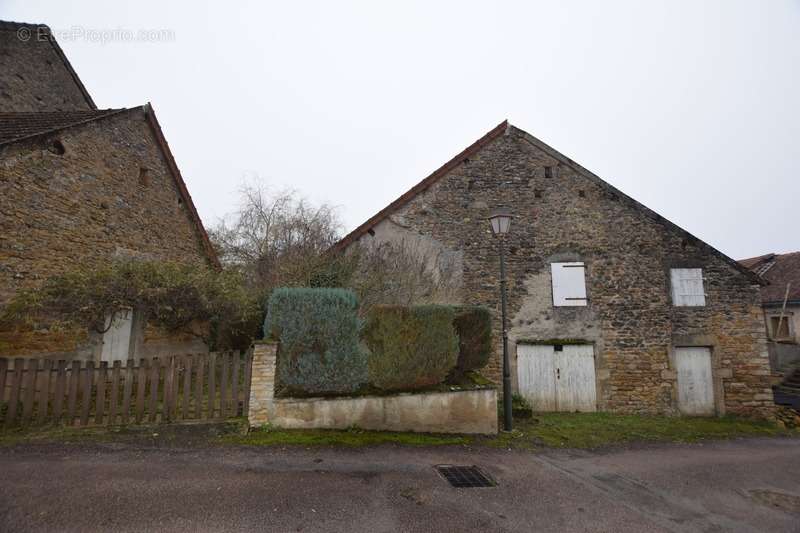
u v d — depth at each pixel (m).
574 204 11.52
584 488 5.12
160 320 7.79
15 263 7.36
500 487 4.91
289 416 6.22
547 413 10.25
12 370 5.47
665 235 11.28
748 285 11.04
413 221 11.43
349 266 11.20
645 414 10.52
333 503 4.09
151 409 5.89
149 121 11.11
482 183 11.69
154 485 4.12
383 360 6.74
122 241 9.91
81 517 3.44
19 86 11.91
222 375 6.24
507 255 11.27
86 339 8.48
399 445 6.11
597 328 10.90
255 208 17.59
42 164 7.98
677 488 5.38
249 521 3.62
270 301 6.54
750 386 10.65
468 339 7.79
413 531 3.68
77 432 5.41
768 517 4.61
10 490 3.77
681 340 10.82
